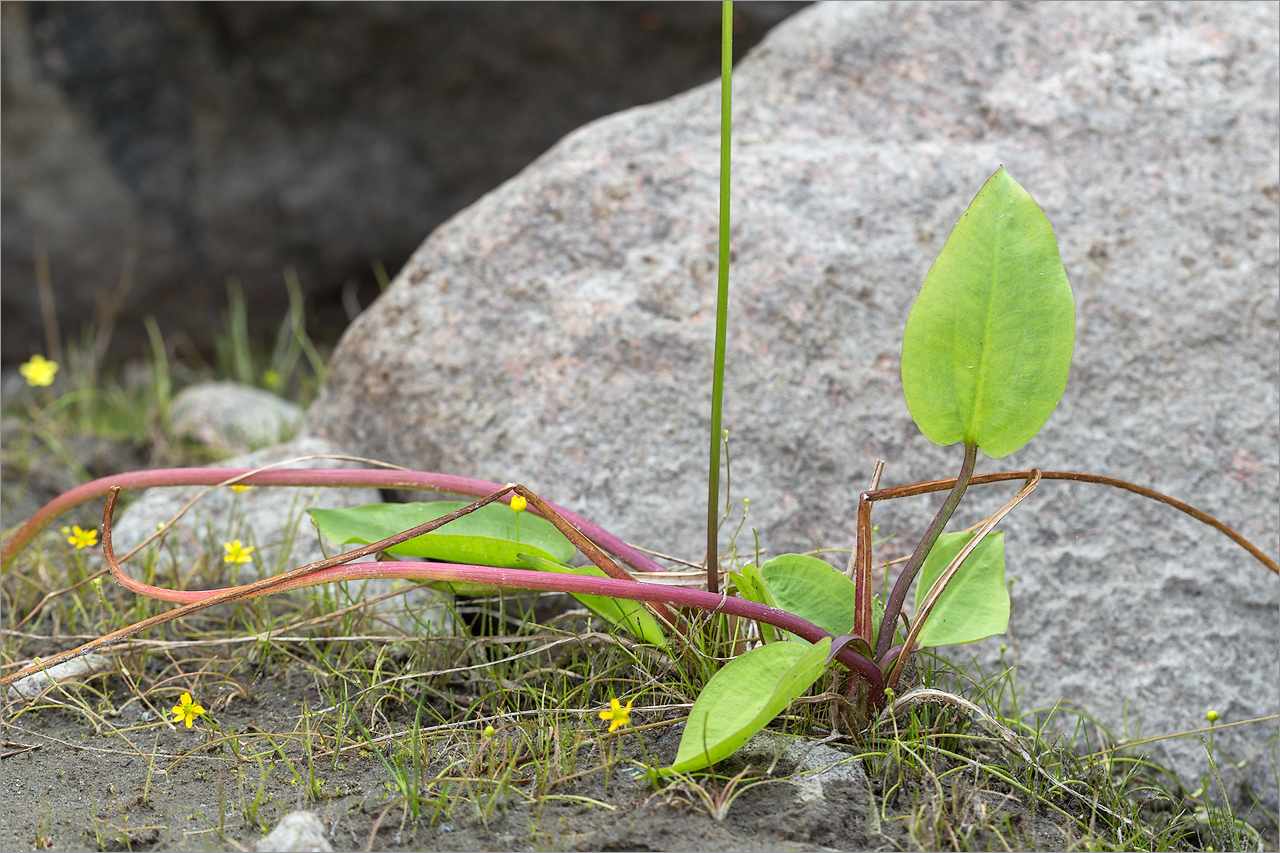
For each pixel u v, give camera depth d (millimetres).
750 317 1199
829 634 1068
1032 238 1057
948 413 1064
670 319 1204
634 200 1229
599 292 1214
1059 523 1168
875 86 1243
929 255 1203
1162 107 1221
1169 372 1185
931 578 1101
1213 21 1240
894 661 1073
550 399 1199
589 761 1062
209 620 1167
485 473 1193
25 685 1113
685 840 1027
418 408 1218
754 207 1216
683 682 1088
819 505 1178
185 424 1469
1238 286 1193
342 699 1109
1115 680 1148
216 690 1120
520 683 1109
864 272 1201
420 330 1230
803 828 1034
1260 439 1178
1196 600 1160
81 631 1157
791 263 1203
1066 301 1055
